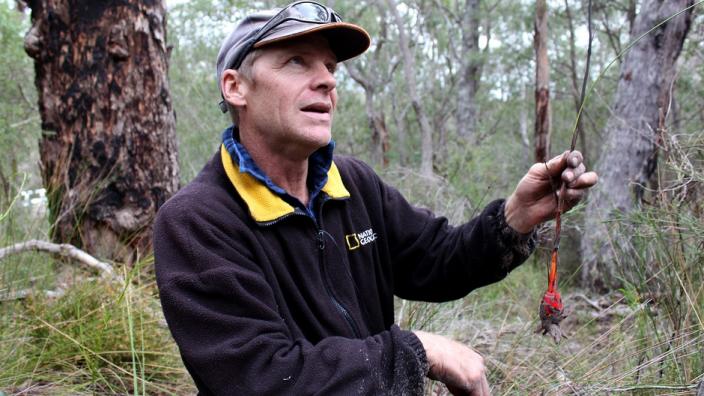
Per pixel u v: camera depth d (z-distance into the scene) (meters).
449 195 5.37
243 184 1.62
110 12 3.63
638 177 5.55
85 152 3.66
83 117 3.66
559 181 1.66
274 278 1.56
